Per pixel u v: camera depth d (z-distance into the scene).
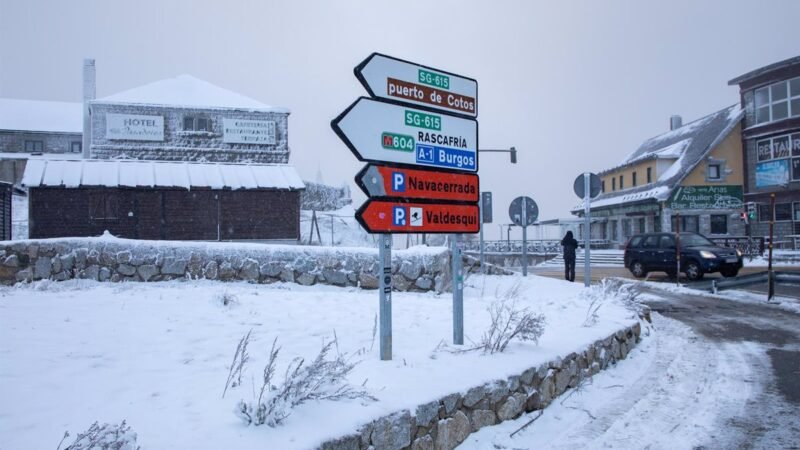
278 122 35.31
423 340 6.52
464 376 5.06
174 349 5.64
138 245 11.27
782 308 13.10
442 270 11.85
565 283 15.59
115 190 27.66
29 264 10.87
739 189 36.72
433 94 6.35
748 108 36.09
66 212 27.03
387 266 5.61
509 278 15.29
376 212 5.56
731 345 9.14
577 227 54.94
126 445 3.08
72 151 49.59
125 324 6.75
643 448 4.93
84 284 10.68
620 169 46.66
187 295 9.22
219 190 29.02
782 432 5.31
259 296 9.28
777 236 33.75
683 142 41.56
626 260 23.30
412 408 4.25
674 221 36.66
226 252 11.42
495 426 5.09
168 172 28.94
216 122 34.22
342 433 3.67
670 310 13.11
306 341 6.21
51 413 3.75
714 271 19.80
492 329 6.23
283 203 30.38
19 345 5.56
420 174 6.09
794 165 32.78
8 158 45.75
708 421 5.59
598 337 7.23
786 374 7.31
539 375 5.74
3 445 3.21
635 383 6.89
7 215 24.42
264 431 3.57
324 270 11.54
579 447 4.92
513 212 17.36
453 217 6.41
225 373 4.84
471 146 6.78
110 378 4.59
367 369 5.11
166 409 3.91
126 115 32.78
